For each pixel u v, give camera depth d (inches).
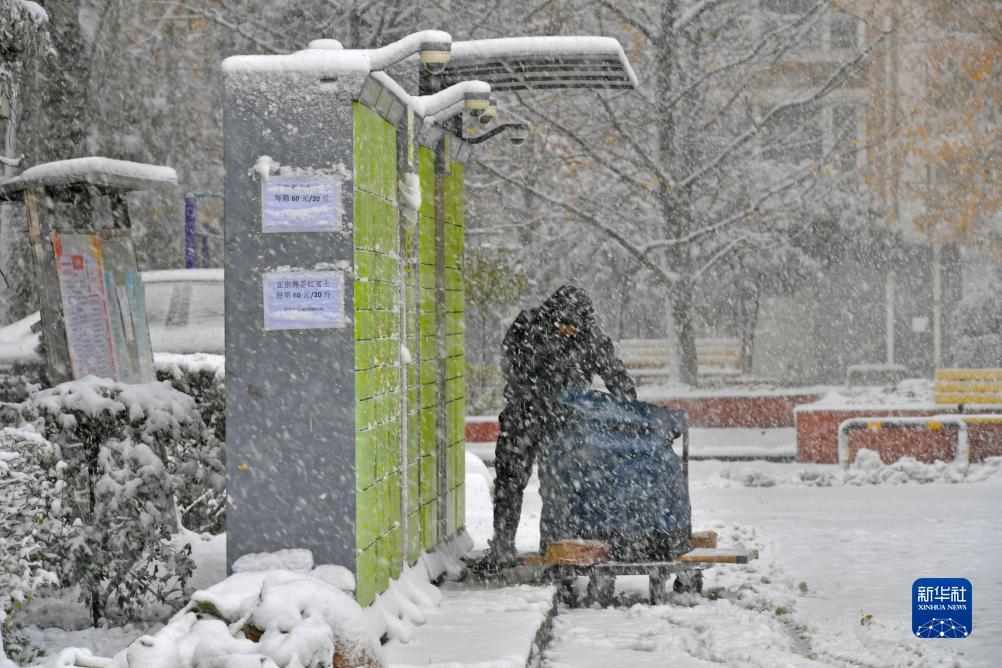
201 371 689.6
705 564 590.9
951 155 2298.2
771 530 846.5
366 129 480.7
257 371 459.5
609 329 2300.7
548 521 605.3
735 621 549.3
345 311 457.4
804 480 1176.2
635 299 2404.0
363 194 474.6
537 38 632.4
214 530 696.4
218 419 681.6
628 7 1923.0
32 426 467.8
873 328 2481.5
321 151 458.6
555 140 1931.6
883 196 2294.5
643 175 1998.0
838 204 2263.8
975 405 1333.7
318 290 458.0
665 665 472.7
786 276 2326.5
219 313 1043.9
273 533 458.3
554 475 603.8
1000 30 2255.2
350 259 457.7
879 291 2475.4
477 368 1664.6
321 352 457.4
